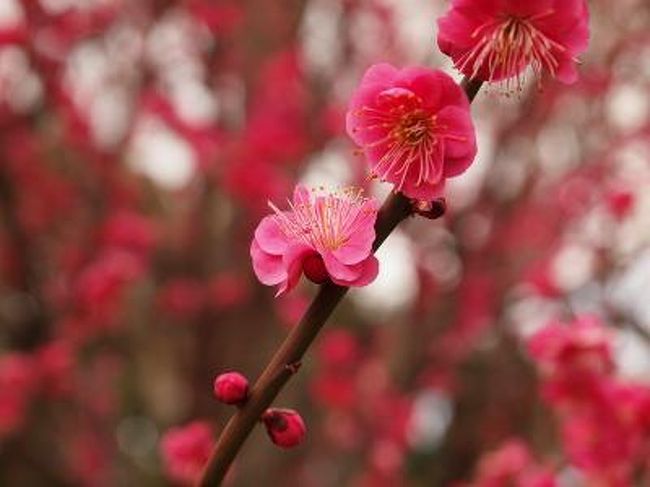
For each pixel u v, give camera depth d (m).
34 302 8.59
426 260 8.32
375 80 1.96
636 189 8.06
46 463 8.64
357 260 1.91
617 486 3.97
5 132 8.43
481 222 8.41
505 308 8.39
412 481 8.94
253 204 7.96
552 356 3.93
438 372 8.27
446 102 1.91
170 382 8.87
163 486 8.43
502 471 4.81
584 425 4.04
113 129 8.76
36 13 8.08
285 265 1.92
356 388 8.05
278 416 2.08
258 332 8.23
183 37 8.51
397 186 1.92
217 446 2.04
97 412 8.80
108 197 8.87
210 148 8.28
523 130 8.10
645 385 4.01
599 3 7.77
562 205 8.28
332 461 8.00
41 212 8.76
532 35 1.89
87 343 8.82
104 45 8.52
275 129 7.92
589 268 7.89
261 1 8.43
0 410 8.13
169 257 8.63
